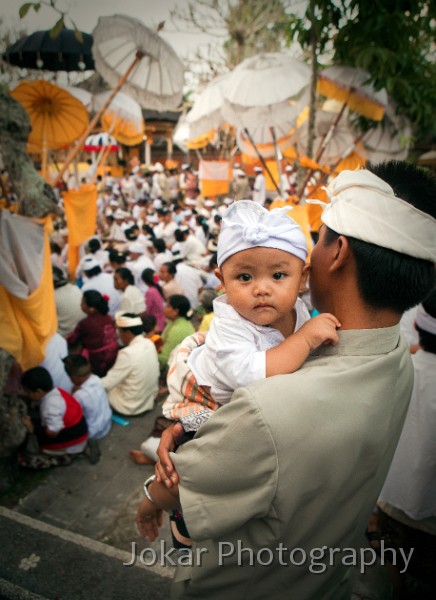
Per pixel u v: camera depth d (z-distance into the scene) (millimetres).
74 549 2584
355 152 5938
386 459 1083
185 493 1027
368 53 4344
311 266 1112
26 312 3209
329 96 4742
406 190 1021
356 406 931
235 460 929
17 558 2512
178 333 5012
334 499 950
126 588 2350
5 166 3232
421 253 923
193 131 5973
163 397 5047
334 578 1179
